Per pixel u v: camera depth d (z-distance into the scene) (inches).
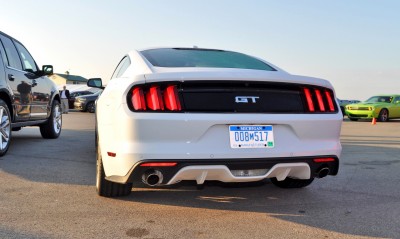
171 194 144.0
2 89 199.2
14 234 101.3
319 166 126.0
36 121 258.7
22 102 227.8
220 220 117.3
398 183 171.5
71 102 811.4
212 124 112.0
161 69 124.0
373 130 492.7
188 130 110.7
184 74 113.0
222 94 115.8
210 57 145.6
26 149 237.1
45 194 139.2
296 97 124.5
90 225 109.8
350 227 113.7
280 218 120.4
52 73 257.0
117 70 169.2
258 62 149.5
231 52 160.4
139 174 111.0
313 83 125.6
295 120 120.1
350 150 285.0
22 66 238.5
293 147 120.0
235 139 114.1
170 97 111.5
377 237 106.5
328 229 111.7
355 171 198.2
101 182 131.6
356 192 154.1
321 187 161.9
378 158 244.8
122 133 112.2
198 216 120.5
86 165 192.2
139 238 101.4
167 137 110.2
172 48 155.7
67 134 333.1
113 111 118.3
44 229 105.6
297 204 136.1
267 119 116.5
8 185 150.1
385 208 133.0
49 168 182.7
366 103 727.1
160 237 102.5
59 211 121.0
